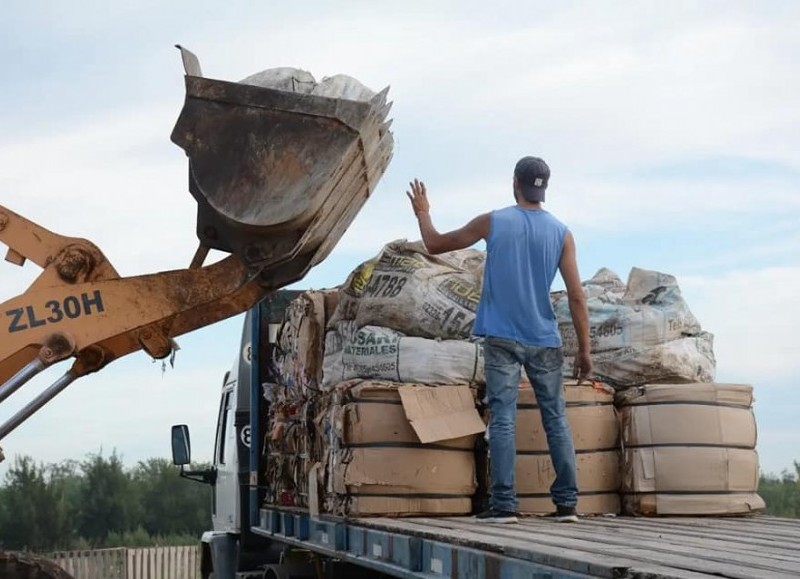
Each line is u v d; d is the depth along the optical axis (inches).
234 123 200.2
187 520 1251.8
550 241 234.2
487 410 249.9
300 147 198.4
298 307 303.9
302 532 285.6
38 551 1075.3
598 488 244.1
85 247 209.2
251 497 367.9
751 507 240.2
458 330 256.4
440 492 243.6
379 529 222.7
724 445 240.5
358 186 213.8
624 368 250.5
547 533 197.5
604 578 140.8
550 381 231.5
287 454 322.0
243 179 198.8
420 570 199.6
